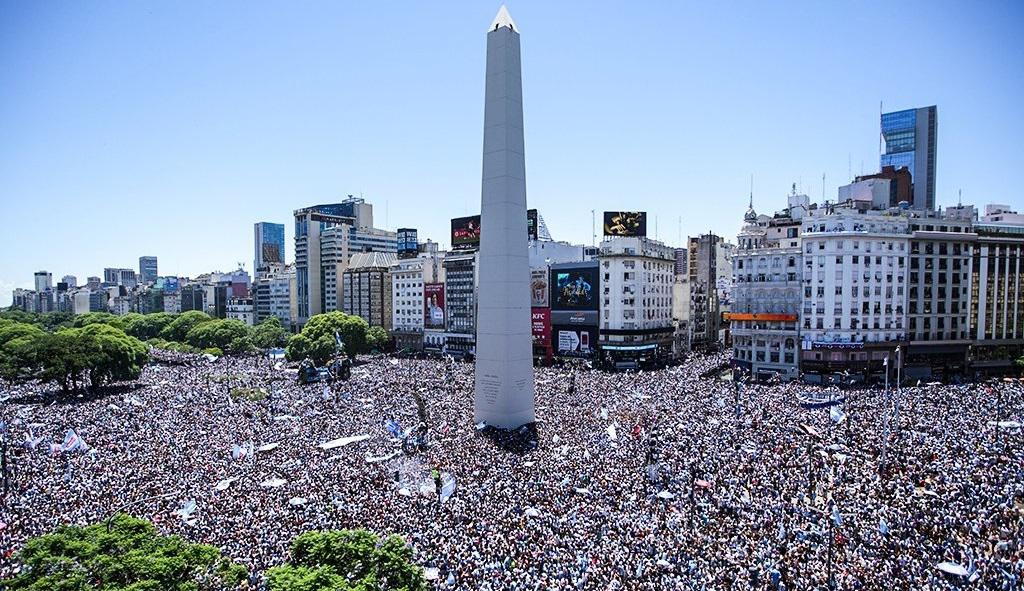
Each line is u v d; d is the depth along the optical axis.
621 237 160.75
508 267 85.00
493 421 84.94
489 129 87.06
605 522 44.62
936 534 41.78
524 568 37.69
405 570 33.38
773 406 85.50
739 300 137.38
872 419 75.31
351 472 57.53
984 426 70.31
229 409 91.38
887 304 123.56
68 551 33.81
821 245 123.62
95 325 154.62
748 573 36.66
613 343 154.62
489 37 86.62
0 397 110.81
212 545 39.94
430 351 195.88
